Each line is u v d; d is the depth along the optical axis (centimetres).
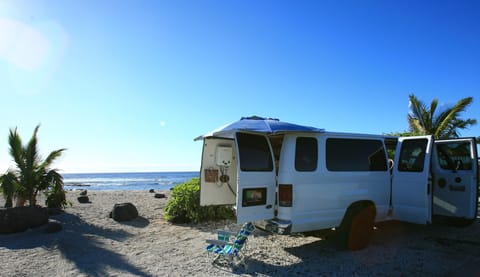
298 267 514
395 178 648
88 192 2333
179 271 495
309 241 664
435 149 738
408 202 624
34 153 1012
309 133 562
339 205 575
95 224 876
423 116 1889
